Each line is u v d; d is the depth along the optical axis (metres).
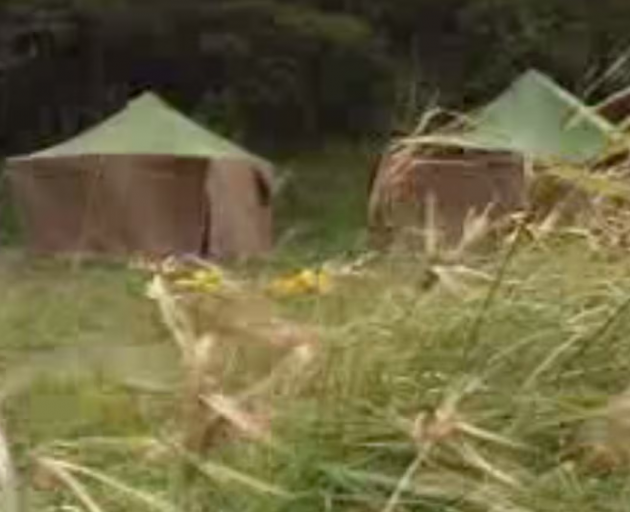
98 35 66.88
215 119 67.38
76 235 37.56
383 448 5.91
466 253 6.72
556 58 51.66
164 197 38.16
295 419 6.08
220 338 6.16
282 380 6.20
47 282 20.34
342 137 67.12
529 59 52.09
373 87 67.12
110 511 6.03
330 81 67.75
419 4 64.69
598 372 6.18
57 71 66.75
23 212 38.31
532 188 6.81
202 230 38.31
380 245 7.00
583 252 6.60
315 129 67.69
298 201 53.72
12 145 66.19
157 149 38.41
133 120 39.69
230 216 39.12
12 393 8.62
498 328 6.38
